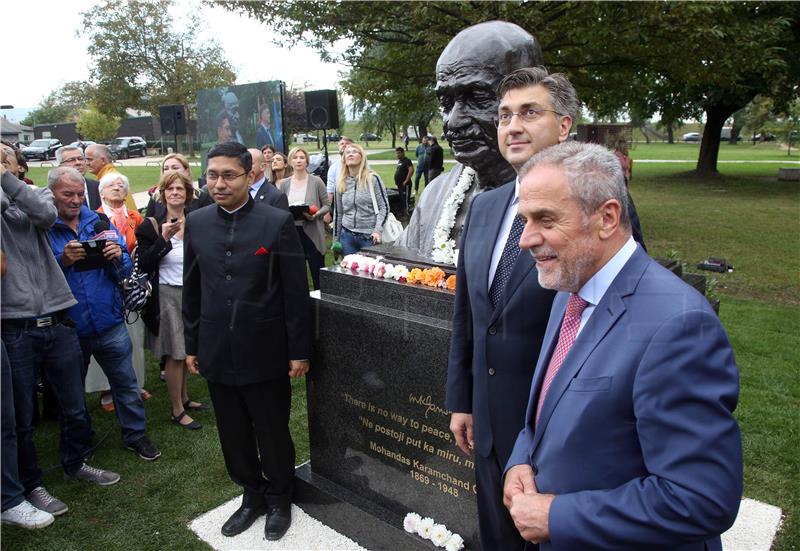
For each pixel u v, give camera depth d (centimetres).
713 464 117
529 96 183
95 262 329
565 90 186
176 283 382
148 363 521
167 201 376
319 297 285
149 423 405
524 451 157
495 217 197
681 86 1291
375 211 579
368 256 280
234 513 292
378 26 657
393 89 795
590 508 127
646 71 766
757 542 266
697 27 638
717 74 743
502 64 225
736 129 4366
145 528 292
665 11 621
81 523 297
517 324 186
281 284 269
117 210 417
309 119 655
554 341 157
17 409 297
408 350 248
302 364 274
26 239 291
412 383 250
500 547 206
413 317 246
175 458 359
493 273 194
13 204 286
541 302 183
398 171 1068
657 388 121
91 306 332
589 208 131
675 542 119
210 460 355
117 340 348
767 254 865
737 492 118
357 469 282
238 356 265
